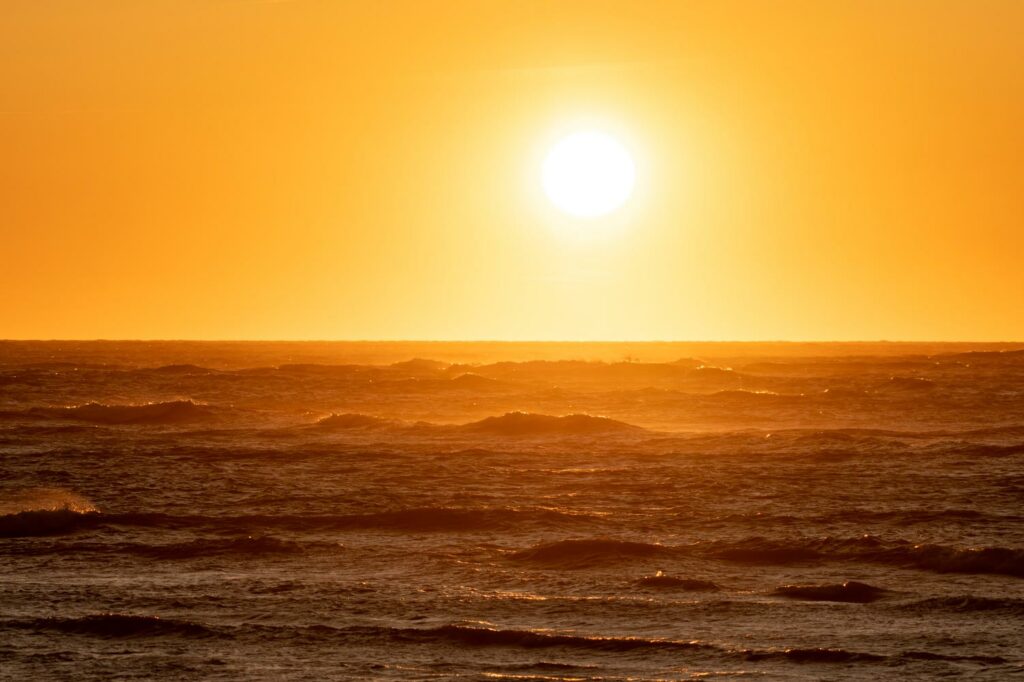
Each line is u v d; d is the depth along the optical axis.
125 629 61.47
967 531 89.19
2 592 69.19
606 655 57.88
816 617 64.94
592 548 81.06
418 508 94.81
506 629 61.94
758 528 90.94
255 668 55.41
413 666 55.91
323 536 87.88
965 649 58.19
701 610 66.44
